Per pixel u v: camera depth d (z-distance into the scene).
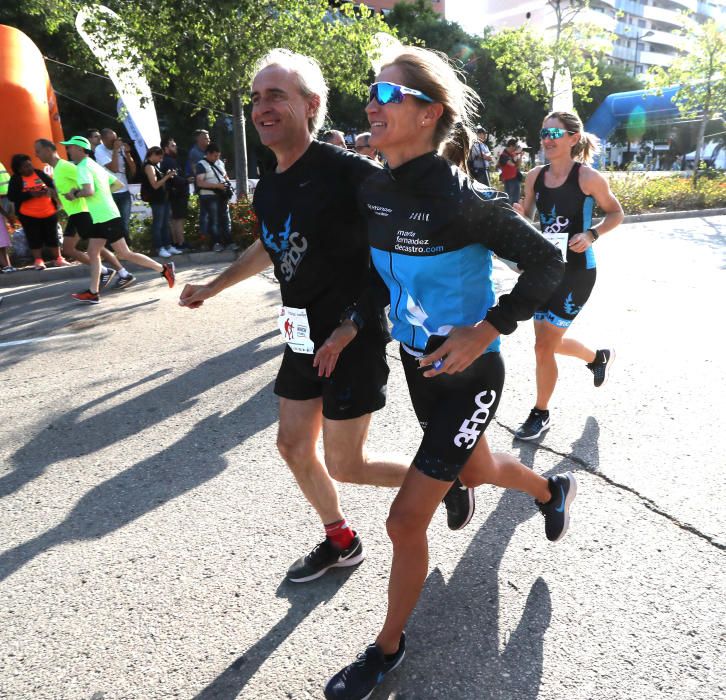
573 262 3.29
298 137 2.07
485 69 31.47
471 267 1.73
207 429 3.82
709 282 7.07
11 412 4.18
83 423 3.98
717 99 18.31
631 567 2.39
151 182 9.32
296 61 2.07
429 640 2.09
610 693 1.84
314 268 2.10
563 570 2.40
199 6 10.05
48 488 3.21
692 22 18.23
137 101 12.08
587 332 5.32
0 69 11.29
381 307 2.10
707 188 16.19
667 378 4.24
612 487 2.96
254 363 4.95
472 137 1.96
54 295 7.69
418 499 1.80
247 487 3.14
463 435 1.82
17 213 8.82
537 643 2.05
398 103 1.59
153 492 3.13
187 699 1.91
